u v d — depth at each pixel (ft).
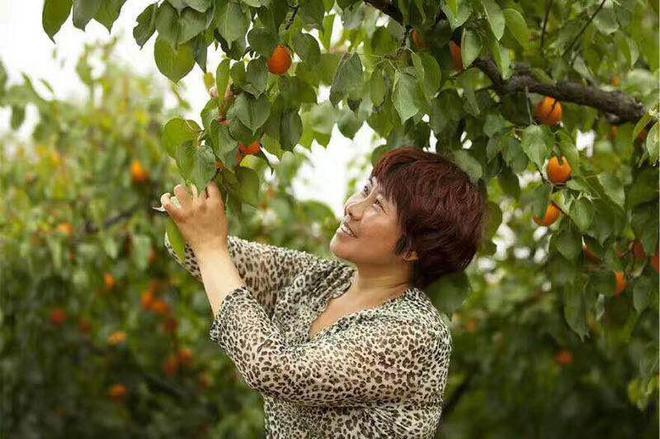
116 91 13.46
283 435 6.62
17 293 14.21
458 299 7.25
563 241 7.50
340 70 6.28
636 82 8.41
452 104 7.12
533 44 8.36
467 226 6.35
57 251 12.26
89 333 15.53
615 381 13.57
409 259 6.38
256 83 6.03
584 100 7.77
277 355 5.86
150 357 15.52
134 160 13.21
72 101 14.15
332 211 13.11
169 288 14.37
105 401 15.60
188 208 6.28
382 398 6.12
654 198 7.72
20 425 14.83
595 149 9.84
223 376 15.56
